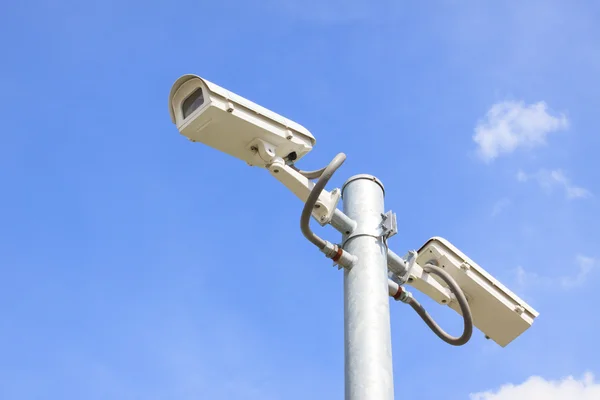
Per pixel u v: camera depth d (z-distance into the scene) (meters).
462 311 4.60
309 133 4.46
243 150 4.38
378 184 4.48
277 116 4.37
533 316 5.24
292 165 4.45
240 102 4.20
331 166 3.91
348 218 4.25
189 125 4.21
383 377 3.75
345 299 4.05
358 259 4.12
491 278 5.15
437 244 5.16
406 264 4.53
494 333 5.31
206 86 4.12
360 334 3.87
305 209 3.92
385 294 4.06
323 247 4.05
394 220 4.21
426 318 4.57
